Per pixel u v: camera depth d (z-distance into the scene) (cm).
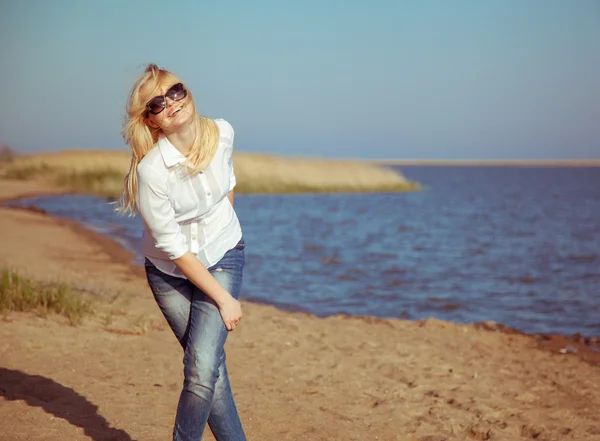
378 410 505
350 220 2648
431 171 18050
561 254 1783
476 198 4762
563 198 5066
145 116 296
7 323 645
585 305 1107
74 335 633
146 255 316
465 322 958
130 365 560
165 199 295
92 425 416
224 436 320
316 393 536
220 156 310
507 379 621
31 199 3159
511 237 2200
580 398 580
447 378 607
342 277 1309
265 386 542
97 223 2094
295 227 2312
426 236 2158
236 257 321
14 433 390
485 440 468
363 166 5178
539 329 932
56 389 479
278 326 765
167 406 466
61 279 958
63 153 5241
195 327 306
